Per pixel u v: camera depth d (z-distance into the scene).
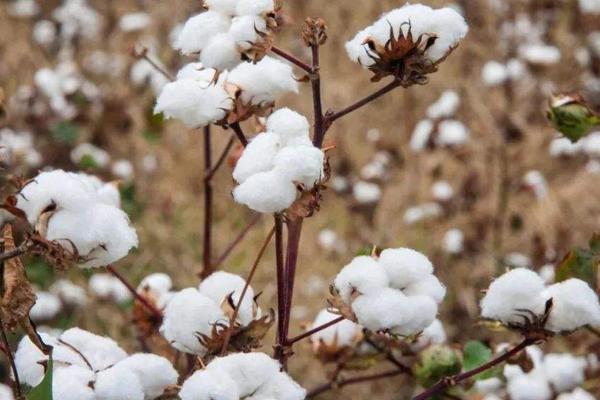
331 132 7.06
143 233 5.85
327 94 7.28
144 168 6.58
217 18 2.22
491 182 6.27
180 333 2.22
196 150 6.75
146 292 3.04
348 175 6.86
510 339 4.90
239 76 2.27
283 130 2.07
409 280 2.12
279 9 2.22
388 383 4.95
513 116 6.36
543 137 6.37
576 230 6.08
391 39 2.13
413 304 2.08
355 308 2.08
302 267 6.03
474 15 7.51
